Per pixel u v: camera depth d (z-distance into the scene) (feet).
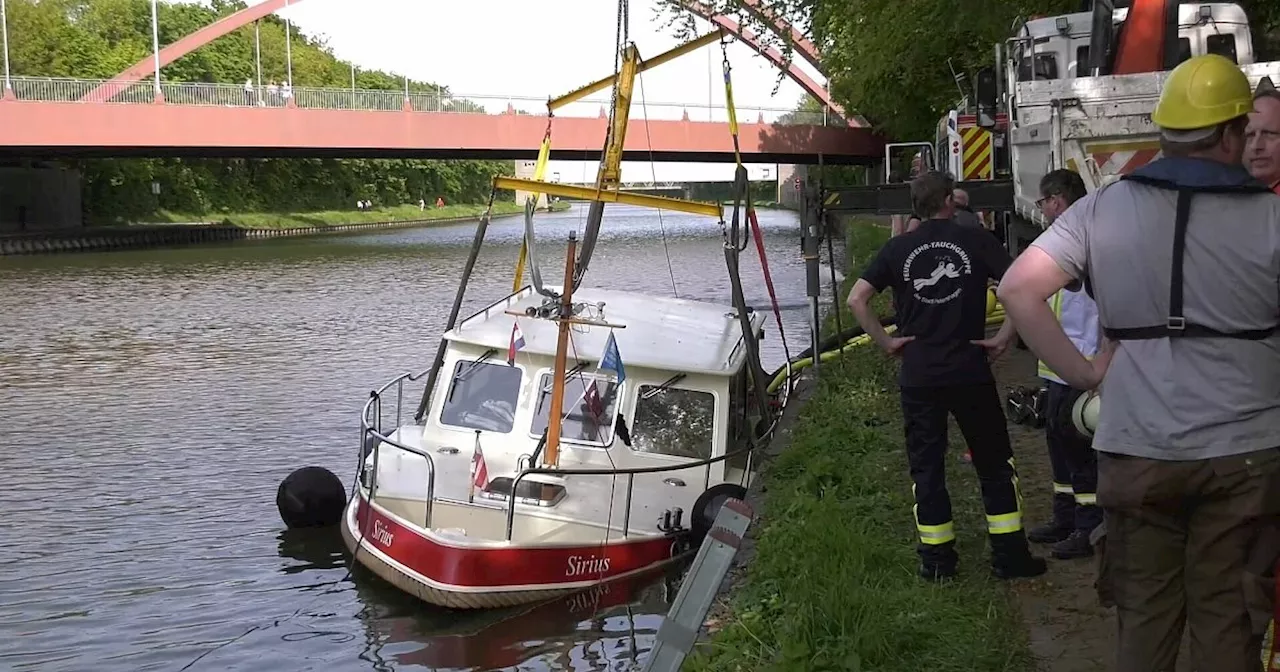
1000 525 21.43
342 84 400.26
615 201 35.65
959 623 19.49
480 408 35.47
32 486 44.91
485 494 32.40
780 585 22.04
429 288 124.57
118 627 30.40
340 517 38.52
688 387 34.88
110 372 71.67
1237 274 11.79
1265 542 12.17
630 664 26.40
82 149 188.03
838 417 36.55
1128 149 35.65
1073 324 21.68
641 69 38.32
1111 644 18.48
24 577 34.50
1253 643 12.26
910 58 83.10
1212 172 12.15
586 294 43.73
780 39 75.15
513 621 28.96
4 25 222.48
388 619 29.89
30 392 65.05
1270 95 16.61
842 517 25.07
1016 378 43.21
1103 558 13.73
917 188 21.02
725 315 41.83
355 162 353.31
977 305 20.75
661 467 31.94
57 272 150.10
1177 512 12.41
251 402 61.11
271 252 194.08
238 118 187.83
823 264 141.18
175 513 40.88
